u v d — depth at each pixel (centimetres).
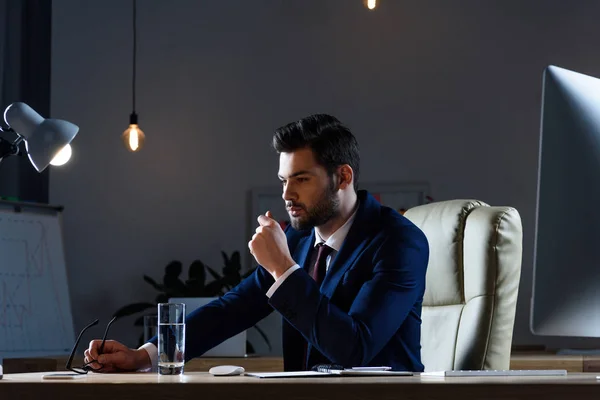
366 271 184
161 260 451
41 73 461
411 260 182
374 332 168
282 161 190
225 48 458
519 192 421
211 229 449
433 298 207
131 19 466
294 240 207
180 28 463
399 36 440
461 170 427
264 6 456
